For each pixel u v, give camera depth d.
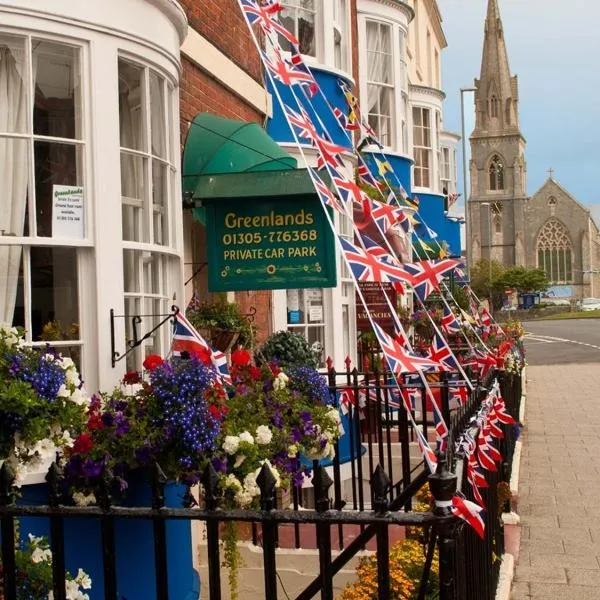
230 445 4.61
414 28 27.19
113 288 5.31
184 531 5.41
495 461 6.10
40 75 5.12
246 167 7.48
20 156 5.04
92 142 5.25
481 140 113.00
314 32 11.83
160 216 6.04
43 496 4.76
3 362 3.67
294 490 6.42
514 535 7.96
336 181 5.43
